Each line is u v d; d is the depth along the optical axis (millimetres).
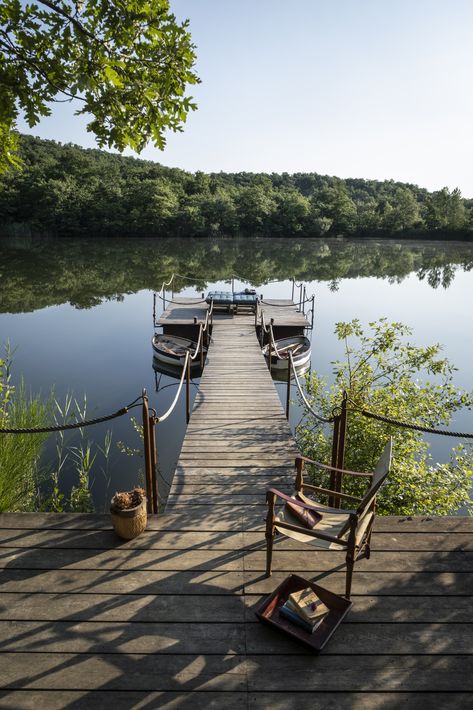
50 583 3354
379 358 7898
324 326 19656
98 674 2652
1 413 6332
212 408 8164
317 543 3303
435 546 3799
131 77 4461
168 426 9359
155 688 2570
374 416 4316
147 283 28922
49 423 7430
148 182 65000
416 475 6086
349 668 2699
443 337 17062
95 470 7395
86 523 4082
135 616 3068
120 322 19609
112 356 14609
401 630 2961
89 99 4414
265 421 7512
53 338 16719
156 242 61625
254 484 5266
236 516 4398
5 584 3332
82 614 3076
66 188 62156
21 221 62781
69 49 4156
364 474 3768
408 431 6762
